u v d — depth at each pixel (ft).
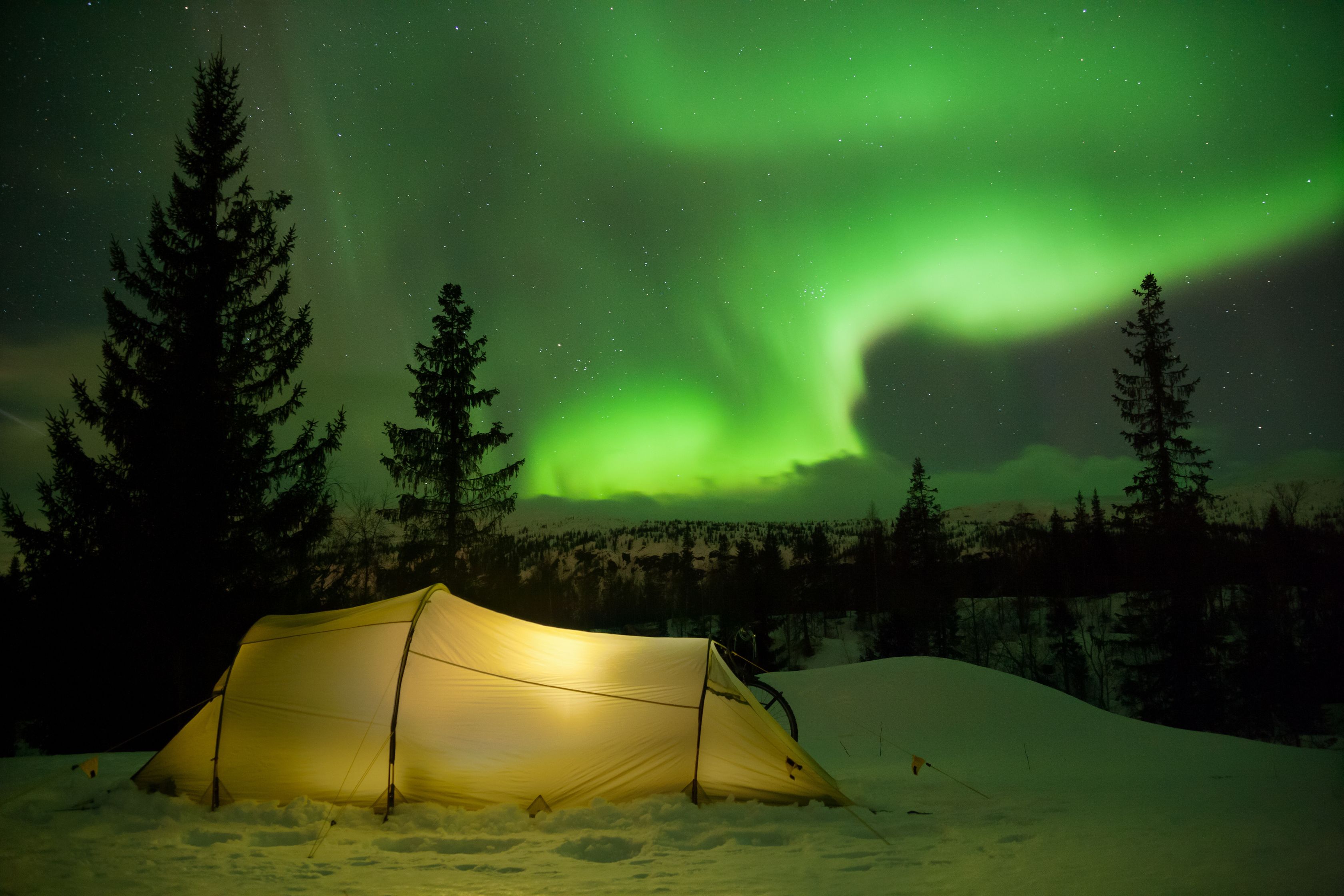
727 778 21.88
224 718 21.98
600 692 22.72
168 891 13.53
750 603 153.38
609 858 16.87
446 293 95.61
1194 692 108.37
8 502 59.00
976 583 191.31
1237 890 12.64
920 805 22.08
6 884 13.70
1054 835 17.70
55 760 29.14
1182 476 108.78
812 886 13.84
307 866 15.56
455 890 13.82
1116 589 172.76
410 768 21.16
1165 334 110.63
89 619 58.49
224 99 71.61
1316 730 108.78
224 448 63.77
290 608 66.59
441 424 93.40
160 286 66.90
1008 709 42.73
